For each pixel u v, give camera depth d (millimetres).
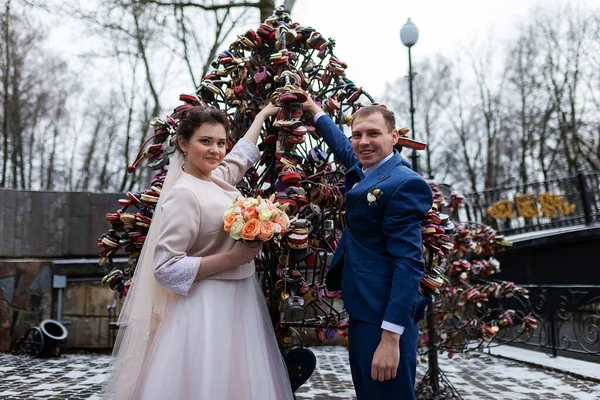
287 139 2293
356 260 2055
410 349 1981
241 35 2559
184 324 1909
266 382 1972
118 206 7672
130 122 19422
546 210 11508
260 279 2682
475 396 4391
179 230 1920
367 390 1959
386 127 2111
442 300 4422
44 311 7141
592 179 11414
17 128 19109
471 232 4516
